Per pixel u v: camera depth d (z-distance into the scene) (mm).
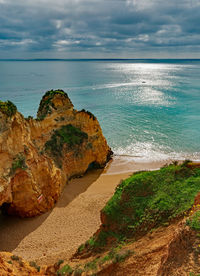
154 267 8859
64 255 14883
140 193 13086
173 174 13484
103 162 32469
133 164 33125
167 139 42656
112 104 71438
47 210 21562
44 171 21500
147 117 57031
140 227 11680
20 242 17656
